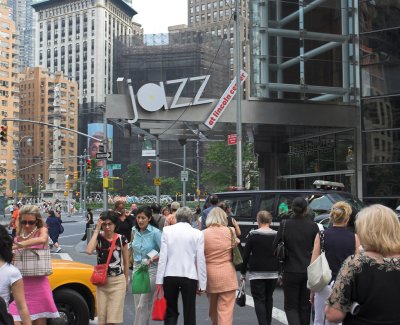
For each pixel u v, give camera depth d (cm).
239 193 1389
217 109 2619
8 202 9838
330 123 2719
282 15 2803
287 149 3341
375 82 2680
